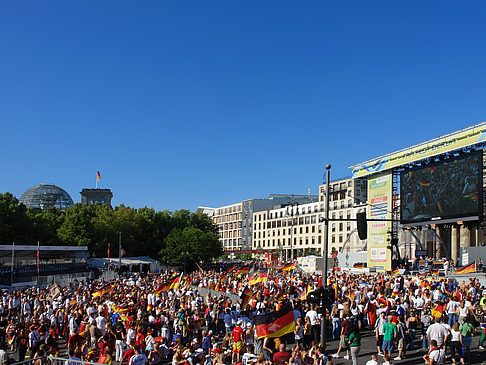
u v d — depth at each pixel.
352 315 23.95
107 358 16.30
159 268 94.00
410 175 57.69
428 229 60.38
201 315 23.27
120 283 41.62
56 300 28.17
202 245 101.19
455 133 51.41
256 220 156.62
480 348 20.34
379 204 64.81
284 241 139.62
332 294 18.62
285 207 143.75
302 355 14.55
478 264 48.09
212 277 43.12
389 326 18.44
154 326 21.38
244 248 162.88
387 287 29.58
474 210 47.34
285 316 16.58
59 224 91.44
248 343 16.91
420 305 23.95
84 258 84.25
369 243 66.50
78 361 14.56
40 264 70.25
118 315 22.52
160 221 113.88
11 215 74.56
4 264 71.00
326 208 20.47
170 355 20.47
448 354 19.80
